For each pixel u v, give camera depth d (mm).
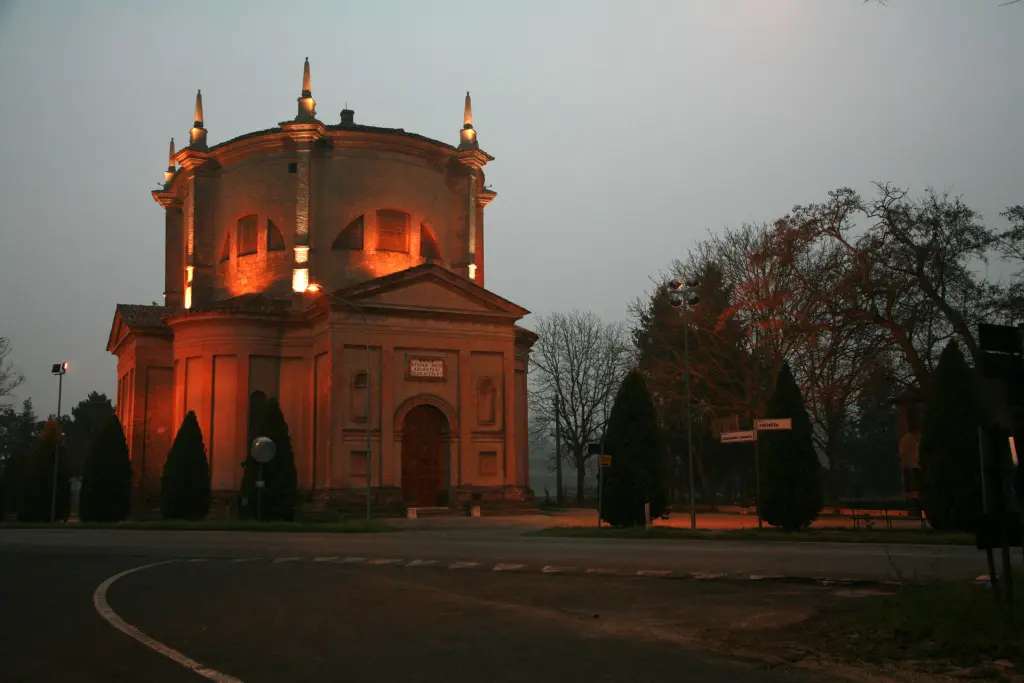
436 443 47844
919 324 40062
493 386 48750
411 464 47062
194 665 8320
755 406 47531
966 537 23562
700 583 14445
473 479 47438
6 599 13062
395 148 52531
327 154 51781
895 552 19578
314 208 51031
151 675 7914
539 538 27406
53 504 48406
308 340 48875
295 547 23578
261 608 12055
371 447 45312
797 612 11320
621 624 10672
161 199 58781
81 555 21234
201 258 53531
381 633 10078
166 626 10578
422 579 15508
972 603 9883
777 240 40031
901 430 46000
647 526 30219
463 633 10078
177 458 43406
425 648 9180
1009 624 9148
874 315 37312
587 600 12711
